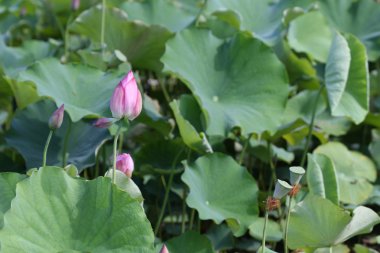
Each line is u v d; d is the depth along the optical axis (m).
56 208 3.19
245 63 4.85
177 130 5.02
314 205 3.68
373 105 6.04
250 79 4.81
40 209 3.16
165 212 4.85
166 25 5.93
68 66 4.29
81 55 4.90
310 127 4.77
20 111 4.53
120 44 5.21
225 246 4.40
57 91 4.17
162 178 4.57
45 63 4.23
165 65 4.67
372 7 6.45
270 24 5.86
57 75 4.23
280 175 5.15
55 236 3.17
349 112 4.60
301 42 5.84
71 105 4.09
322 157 4.26
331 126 5.38
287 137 5.03
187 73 4.73
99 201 3.21
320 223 3.72
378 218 3.69
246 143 4.72
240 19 5.54
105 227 3.18
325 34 5.99
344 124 5.45
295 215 3.75
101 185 3.23
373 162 5.03
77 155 4.27
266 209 3.43
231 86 4.80
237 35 4.91
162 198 4.77
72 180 3.25
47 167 3.22
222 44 4.94
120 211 3.18
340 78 4.41
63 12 6.70
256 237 4.33
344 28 6.38
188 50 4.83
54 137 4.44
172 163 4.74
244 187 4.23
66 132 4.44
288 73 5.66
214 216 4.02
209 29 4.93
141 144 5.19
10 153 4.99
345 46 4.49
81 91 4.23
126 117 3.36
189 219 4.82
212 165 4.23
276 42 5.49
